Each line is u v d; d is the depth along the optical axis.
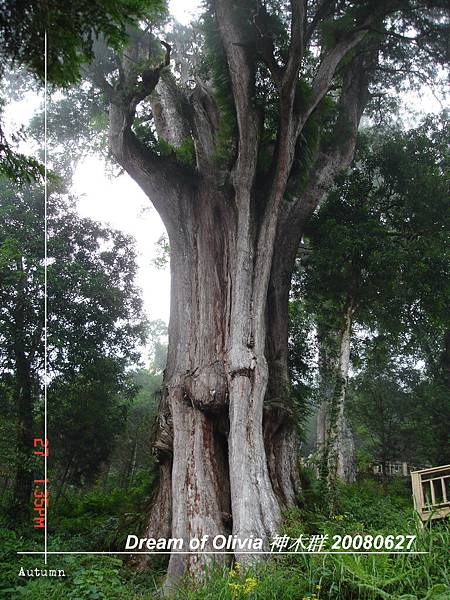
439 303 12.47
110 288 15.42
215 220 10.45
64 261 14.81
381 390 18.47
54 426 15.28
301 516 8.48
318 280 13.27
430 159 13.30
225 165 10.26
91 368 15.04
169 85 11.92
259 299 9.29
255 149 9.58
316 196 12.29
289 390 10.62
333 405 10.93
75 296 14.70
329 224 12.47
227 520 8.34
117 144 9.79
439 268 12.01
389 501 11.27
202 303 9.89
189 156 11.10
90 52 5.24
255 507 7.69
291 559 6.70
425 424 17.58
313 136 10.81
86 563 8.26
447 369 18.41
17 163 6.29
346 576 5.47
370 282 12.05
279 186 9.58
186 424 9.09
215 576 6.55
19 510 12.92
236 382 8.59
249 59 9.53
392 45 12.15
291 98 8.99
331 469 10.11
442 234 12.32
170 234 10.70
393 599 4.86
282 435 10.04
